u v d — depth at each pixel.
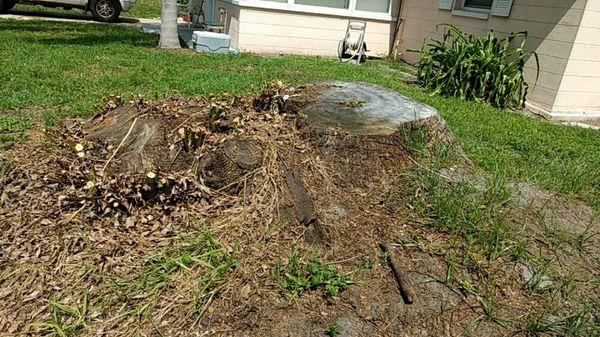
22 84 4.94
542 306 2.24
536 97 6.53
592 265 2.61
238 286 2.12
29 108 4.35
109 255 2.22
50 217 2.43
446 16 8.31
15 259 2.19
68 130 3.21
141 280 2.10
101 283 2.08
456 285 2.29
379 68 8.43
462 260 2.44
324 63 7.79
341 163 2.89
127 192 2.48
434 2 8.59
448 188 2.95
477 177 3.27
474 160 3.79
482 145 4.31
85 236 2.29
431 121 3.35
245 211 2.53
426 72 6.92
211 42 8.09
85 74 5.66
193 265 2.19
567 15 5.93
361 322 2.04
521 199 3.18
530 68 6.58
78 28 9.92
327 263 2.30
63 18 12.11
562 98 6.22
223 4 9.77
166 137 2.79
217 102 3.23
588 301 2.31
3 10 12.02
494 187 3.07
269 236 2.41
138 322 1.92
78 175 2.64
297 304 2.07
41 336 1.84
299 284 2.14
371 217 2.66
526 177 3.57
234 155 2.69
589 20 5.80
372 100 3.54
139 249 2.27
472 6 7.86
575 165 3.93
